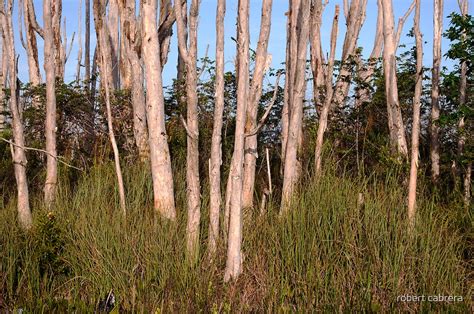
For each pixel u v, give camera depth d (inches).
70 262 354.9
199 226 357.7
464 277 334.3
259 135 547.5
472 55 436.1
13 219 405.7
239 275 332.5
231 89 536.7
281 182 455.8
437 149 482.6
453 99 485.7
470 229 364.2
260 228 363.3
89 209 383.9
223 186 439.2
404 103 535.5
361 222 349.1
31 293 332.8
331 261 334.0
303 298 318.7
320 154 413.7
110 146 553.0
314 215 349.4
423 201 383.9
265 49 403.5
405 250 330.0
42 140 577.0
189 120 352.5
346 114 533.0
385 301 313.0
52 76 443.8
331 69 439.2
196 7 348.8
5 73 629.6
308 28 397.1
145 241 344.5
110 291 327.0
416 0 358.6
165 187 396.8
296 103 394.3
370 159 467.5
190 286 324.8
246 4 326.6
